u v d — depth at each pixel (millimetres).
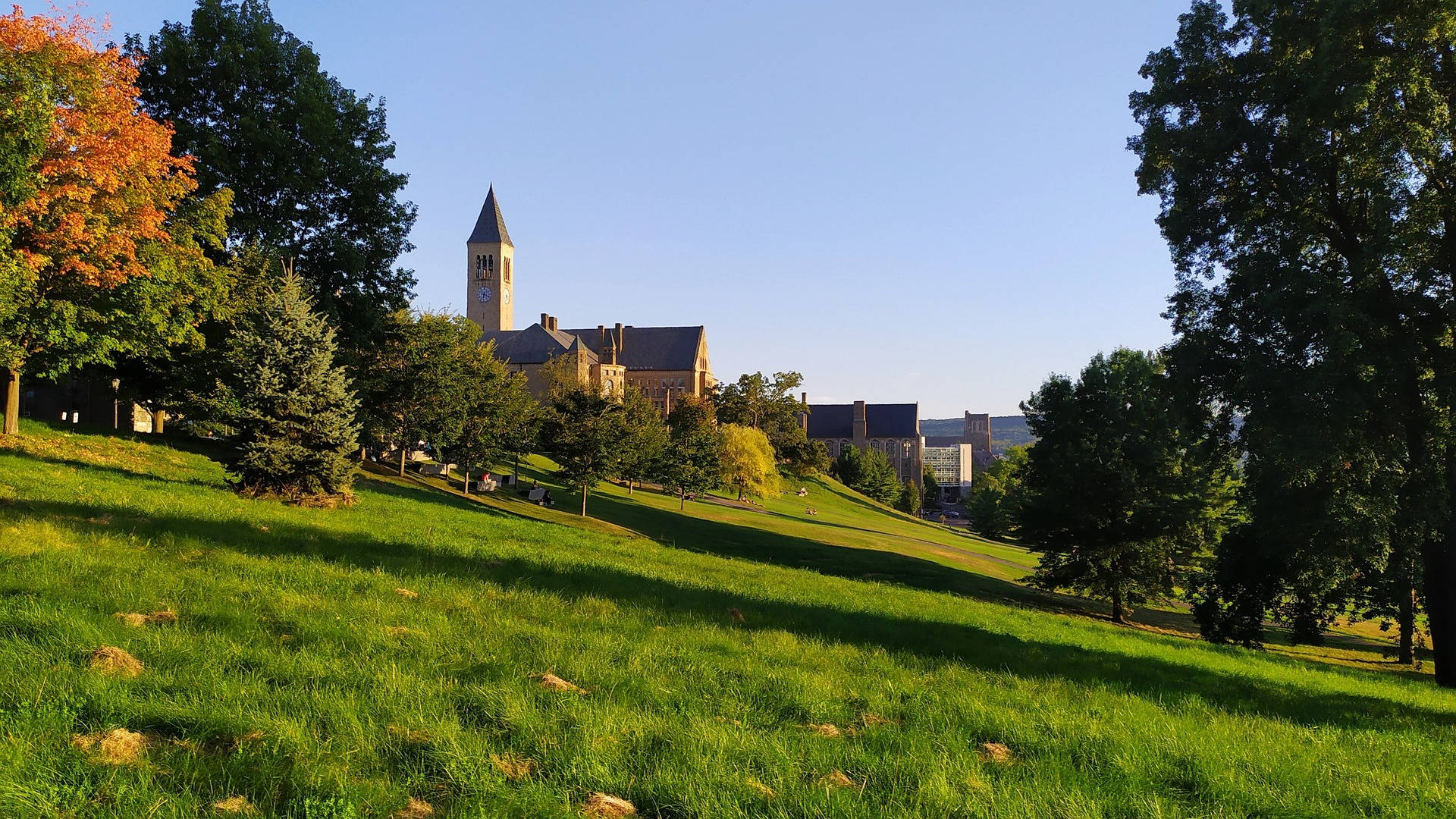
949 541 85125
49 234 23781
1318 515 26172
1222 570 36406
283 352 22078
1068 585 40000
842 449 178750
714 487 72688
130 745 5059
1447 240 20359
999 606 26547
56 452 25750
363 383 41281
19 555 10258
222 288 31719
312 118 36812
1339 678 19219
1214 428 25281
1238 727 9492
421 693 6512
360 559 13844
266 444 21547
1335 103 19859
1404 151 19922
